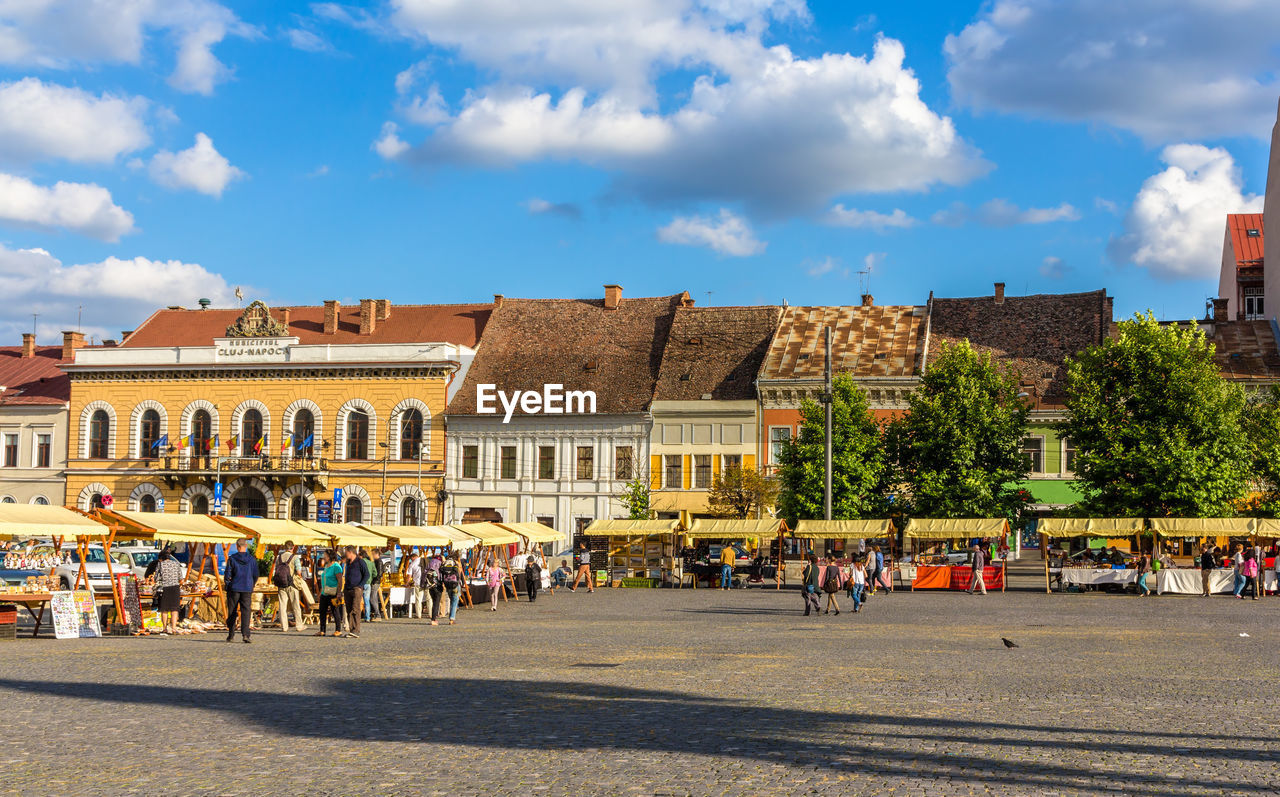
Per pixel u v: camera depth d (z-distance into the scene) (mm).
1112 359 51969
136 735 13203
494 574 39281
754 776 10938
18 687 17531
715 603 42562
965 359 57094
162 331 84062
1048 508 66250
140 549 45125
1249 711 15164
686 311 76125
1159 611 36875
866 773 11070
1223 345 68062
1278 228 71188
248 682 18234
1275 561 45719
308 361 77312
